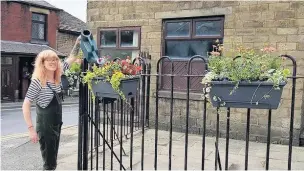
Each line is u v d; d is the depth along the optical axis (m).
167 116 7.27
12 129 8.81
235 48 6.41
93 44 3.58
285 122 6.04
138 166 4.60
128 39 7.88
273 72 2.70
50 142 3.84
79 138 3.79
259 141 6.32
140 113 7.29
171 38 7.33
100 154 5.14
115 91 3.41
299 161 4.92
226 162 2.97
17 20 18.19
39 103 3.74
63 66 3.84
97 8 8.20
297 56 5.92
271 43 6.15
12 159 5.45
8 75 17.64
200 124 6.93
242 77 2.66
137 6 7.64
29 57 18.98
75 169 4.55
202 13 6.83
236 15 6.47
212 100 2.83
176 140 6.31
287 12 5.99
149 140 6.22
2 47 16.84
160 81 7.43
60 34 21.14
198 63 7.03
